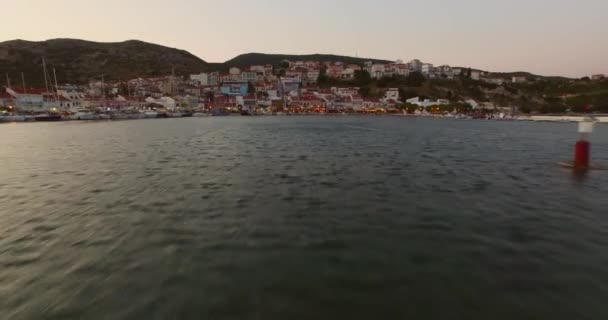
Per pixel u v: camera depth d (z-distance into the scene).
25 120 91.50
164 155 28.73
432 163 25.17
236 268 8.02
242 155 28.95
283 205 13.45
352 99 197.50
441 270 7.89
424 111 179.50
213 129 66.25
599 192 15.77
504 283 7.27
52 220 11.61
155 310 6.36
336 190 16.16
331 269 7.97
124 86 195.88
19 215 12.16
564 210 12.81
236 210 12.74
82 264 8.27
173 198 14.53
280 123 94.69
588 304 6.47
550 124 102.56
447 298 6.71
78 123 88.38
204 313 6.25
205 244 9.48
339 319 6.08
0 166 23.08
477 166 23.81
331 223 11.30
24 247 9.34
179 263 8.30
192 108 167.88
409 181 18.42
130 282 7.39
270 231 10.52
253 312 6.29
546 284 7.21
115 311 6.35
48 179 18.69
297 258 8.57
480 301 6.59
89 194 15.26
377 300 6.67
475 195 15.24
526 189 16.47
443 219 11.74
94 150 32.25
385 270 7.91
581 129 22.78
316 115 176.62
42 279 7.56
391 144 40.03
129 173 20.44
